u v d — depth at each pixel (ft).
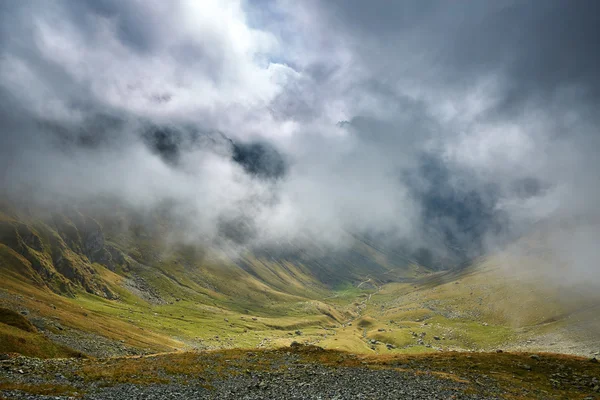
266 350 234.58
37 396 100.42
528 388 168.86
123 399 109.19
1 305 379.96
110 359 179.42
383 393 137.80
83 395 108.58
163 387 127.65
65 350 265.34
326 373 173.06
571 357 234.17
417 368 200.75
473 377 182.60
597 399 157.99
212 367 171.83
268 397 124.77
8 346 222.48
